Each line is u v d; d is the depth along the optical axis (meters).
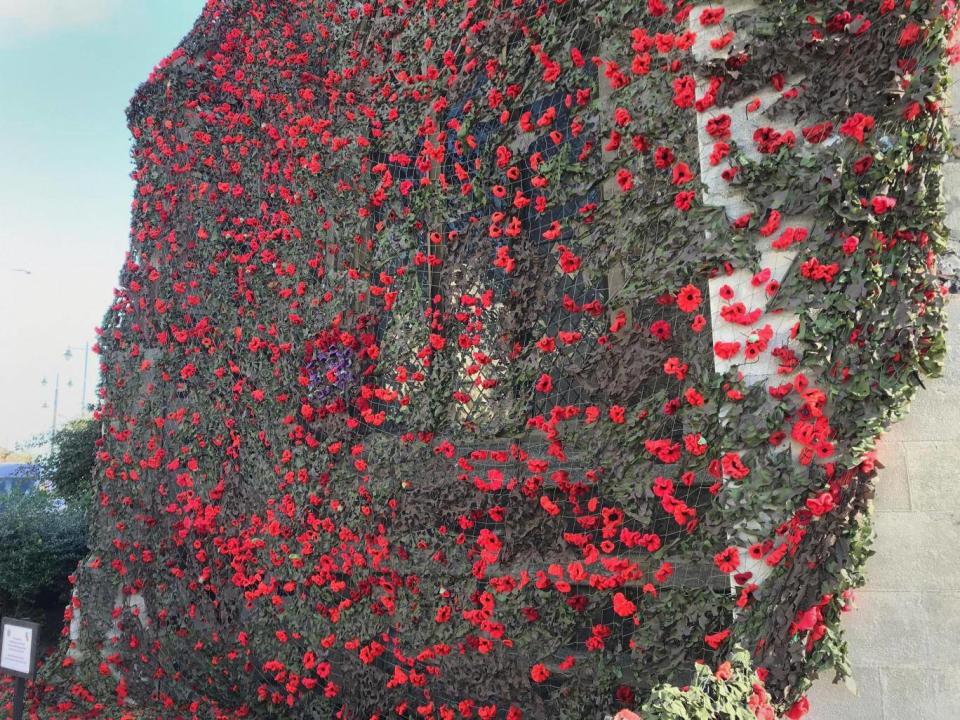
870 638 2.47
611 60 3.55
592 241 3.47
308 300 5.14
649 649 2.96
